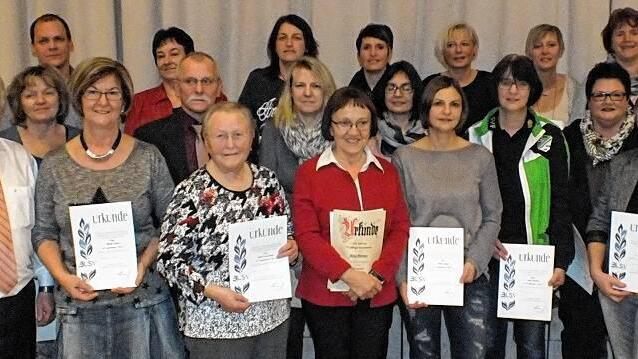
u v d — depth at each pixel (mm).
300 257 3070
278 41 4152
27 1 4859
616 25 4051
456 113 3143
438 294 3105
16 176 2830
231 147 2623
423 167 3156
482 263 3102
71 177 2789
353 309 2982
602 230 3275
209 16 4906
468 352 3234
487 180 3180
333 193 2928
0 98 2857
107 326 2830
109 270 2779
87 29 4848
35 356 3123
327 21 4891
